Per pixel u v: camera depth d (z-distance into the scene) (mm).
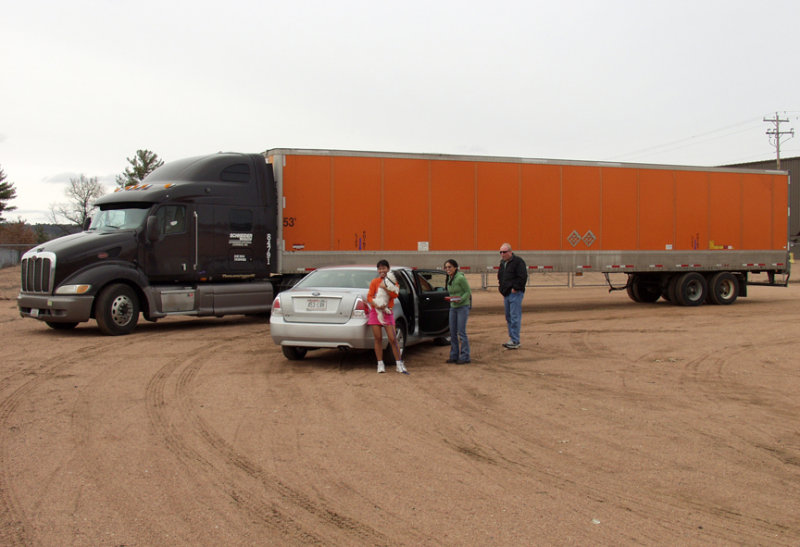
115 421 6938
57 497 4820
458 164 17016
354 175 16062
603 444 6316
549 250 18062
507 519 4520
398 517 4543
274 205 15664
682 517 4594
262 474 5379
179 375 9398
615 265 18906
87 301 12953
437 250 16828
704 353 11609
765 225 21047
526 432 6695
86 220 15117
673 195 19656
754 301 22531
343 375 9445
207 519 4473
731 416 7395
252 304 15352
